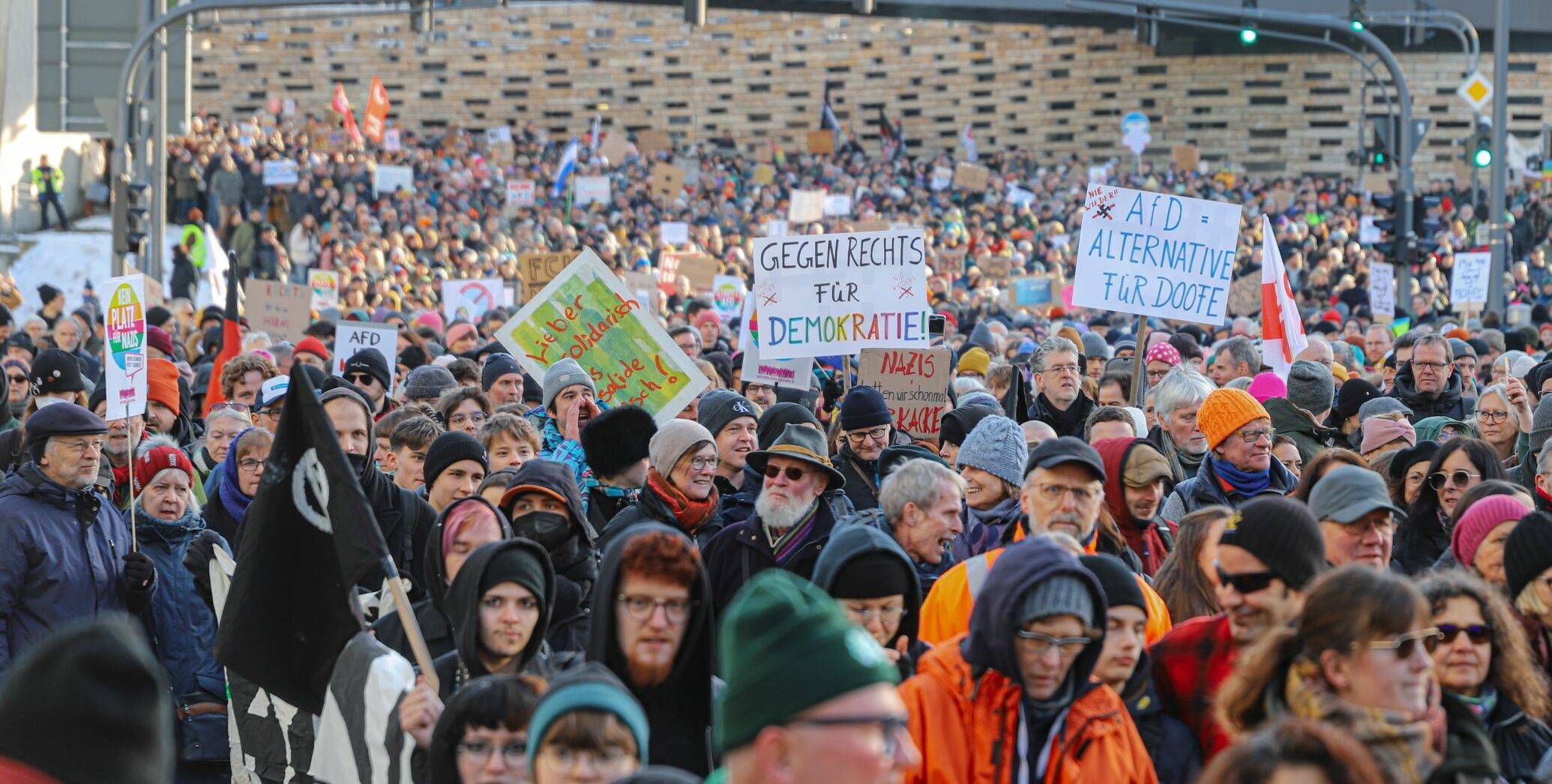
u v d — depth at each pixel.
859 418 10.92
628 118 71.69
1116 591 6.24
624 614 6.43
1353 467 7.50
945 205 54.62
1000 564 5.99
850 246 12.80
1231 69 65.38
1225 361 15.31
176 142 47.31
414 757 6.28
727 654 4.18
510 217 50.03
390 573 6.69
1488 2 54.28
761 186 56.78
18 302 29.09
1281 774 4.24
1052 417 13.97
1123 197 12.96
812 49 70.69
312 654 6.78
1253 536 6.32
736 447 10.59
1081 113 67.31
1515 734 6.37
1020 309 31.00
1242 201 53.88
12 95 44.66
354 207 47.22
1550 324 23.59
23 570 9.12
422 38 71.62
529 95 71.94
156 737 3.42
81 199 47.12
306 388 6.86
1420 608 5.48
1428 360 14.64
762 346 12.92
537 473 8.00
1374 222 32.97
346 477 6.76
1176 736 6.30
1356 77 64.25
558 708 5.06
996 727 5.98
